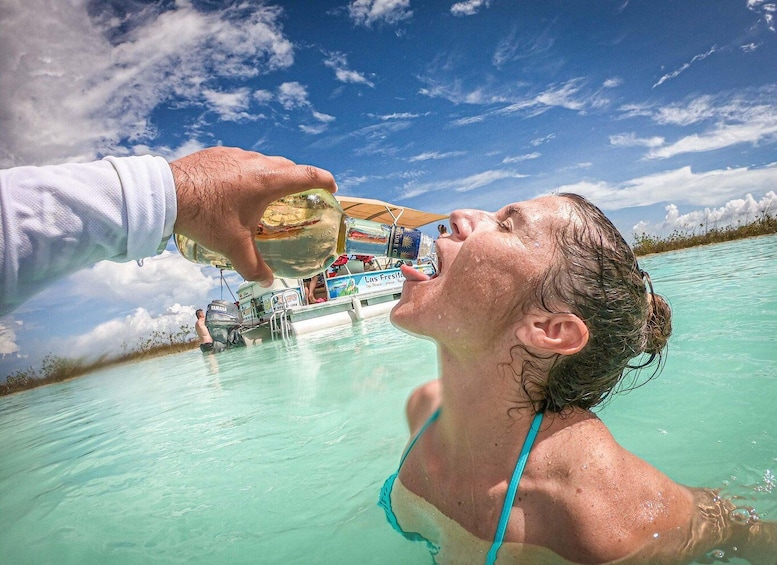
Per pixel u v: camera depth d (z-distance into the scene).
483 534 0.61
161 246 0.45
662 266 5.02
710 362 1.26
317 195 0.70
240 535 0.76
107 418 2.06
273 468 1.04
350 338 3.35
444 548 0.64
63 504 1.03
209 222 0.47
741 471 0.70
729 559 0.53
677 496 0.58
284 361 2.82
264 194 0.49
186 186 0.45
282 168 0.50
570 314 0.61
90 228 0.38
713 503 0.61
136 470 1.19
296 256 0.71
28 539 0.87
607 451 0.59
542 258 0.61
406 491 0.74
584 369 0.64
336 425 1.29
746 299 2.15
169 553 0.74
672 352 1.42
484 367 0.64
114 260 0.44
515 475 0.61
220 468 1.10
